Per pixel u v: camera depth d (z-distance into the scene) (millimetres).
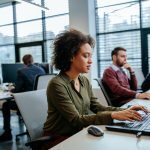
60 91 1287
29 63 3533
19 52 6523
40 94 1499
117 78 2744
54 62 1427
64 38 1391
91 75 4883
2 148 2857
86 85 1532
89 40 1412
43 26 5934
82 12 4977
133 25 4805
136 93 2426
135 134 1015
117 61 2896
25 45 6359
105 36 5133
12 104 3152
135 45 4824
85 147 884
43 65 3807
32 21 6117
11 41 6625
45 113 1461
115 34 5016
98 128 1056
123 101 2506
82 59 1347
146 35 4688
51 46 1463
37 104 1440
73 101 1344
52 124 1326
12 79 3715
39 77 2887
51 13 5742
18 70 3432
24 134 3221
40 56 6105
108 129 1089
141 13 4684
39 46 6109
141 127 1057
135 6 4738
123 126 1095
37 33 6082
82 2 4961
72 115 1229
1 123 4113
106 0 5035
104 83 2691
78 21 5031
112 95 2635
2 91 3506
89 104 1492
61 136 1272
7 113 3238
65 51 1367
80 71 1381
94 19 5125
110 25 5055
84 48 1346
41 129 1394
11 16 6484
